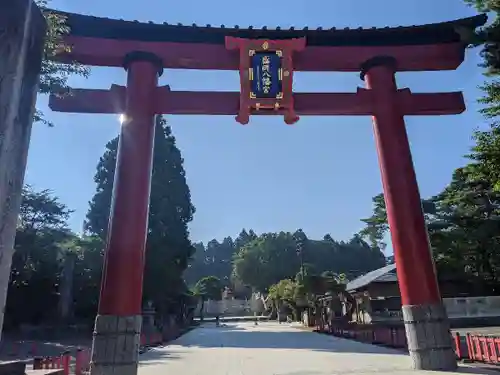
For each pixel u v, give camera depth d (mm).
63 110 13508
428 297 12406
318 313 48094
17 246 31391
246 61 13914
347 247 98500
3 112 3689
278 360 17125
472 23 14203
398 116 14102
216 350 22844
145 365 16844
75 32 13727
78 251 37375
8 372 5020
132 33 14078
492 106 14609
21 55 3936
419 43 14828
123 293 11430
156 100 13648
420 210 13242
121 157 12766
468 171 17141
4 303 3564
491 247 34562
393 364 14203
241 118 13891
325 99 14148
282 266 89125
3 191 3607
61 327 32812
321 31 14516
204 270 124625
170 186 41438
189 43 14281
